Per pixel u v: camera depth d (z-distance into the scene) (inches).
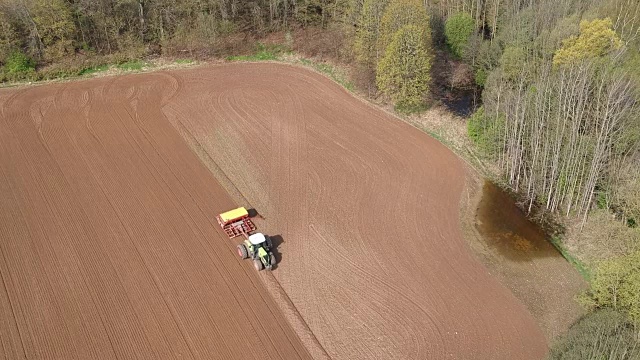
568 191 1790.1
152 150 2143.2
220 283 1535.4
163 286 1523.1
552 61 2130.9
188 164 2059.5
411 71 2246.6
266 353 1339.8
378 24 2445.9
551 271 1604.3
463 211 1836.9
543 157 1834.4
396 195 1899.6
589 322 1328.7
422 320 1429.6
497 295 1514.5
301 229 1734.7
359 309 1457.9
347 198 1878.7
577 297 1459.2
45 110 2415.1
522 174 2000.5
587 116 1791.3
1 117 2354.8
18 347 1349.7
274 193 1902.1
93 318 1427.2
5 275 1558.8
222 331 1393.9
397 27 2337.6
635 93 1792.6
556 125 1780.3
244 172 2015.3
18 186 1927.9
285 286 1529.3
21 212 1803.6
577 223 1776.6
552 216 1819.6
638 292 1280.8
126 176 1987.0
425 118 2384.4
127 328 1400.1
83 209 1819.6
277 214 1800.0
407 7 2324.1
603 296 1368.1
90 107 2447.1
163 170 2023.9
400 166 2060.8
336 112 2438.5
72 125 2303.2
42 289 1513.3
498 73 2267.5
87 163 2057.1
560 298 1512.1
